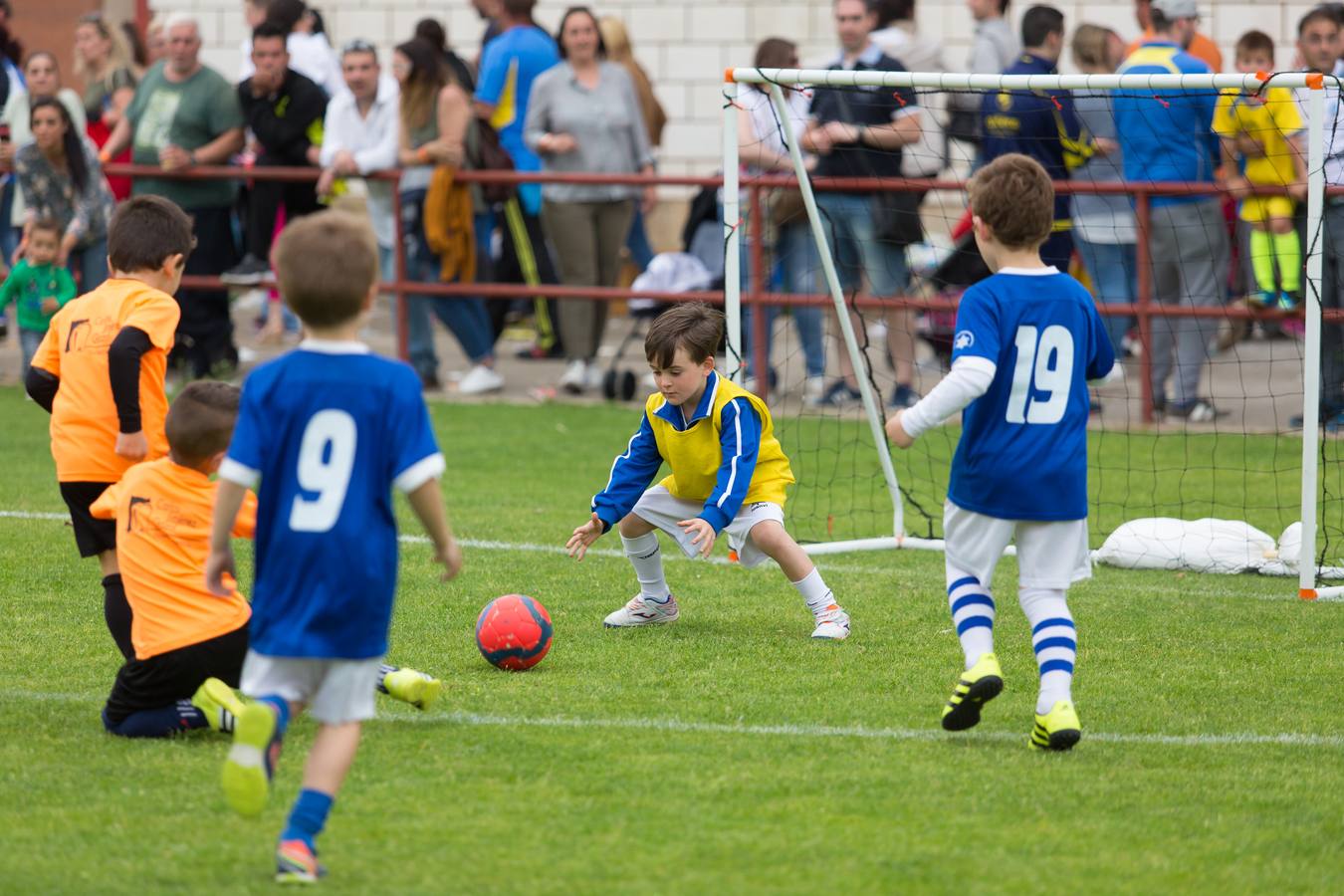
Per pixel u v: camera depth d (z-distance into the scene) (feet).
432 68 129.70
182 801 46.29
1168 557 82.58
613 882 40.88
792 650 65.05
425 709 54.29
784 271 129.39
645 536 67.92
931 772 49.70
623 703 57.16
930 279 127.65
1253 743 53.26
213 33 199.93
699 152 189.57
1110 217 123.44
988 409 51.16
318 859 41.78
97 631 65.92
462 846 43.14
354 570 40.70
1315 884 41.34
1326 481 103.76
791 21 186.09
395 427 41.09
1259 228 121.70
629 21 189.57
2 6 155.63
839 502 100.89
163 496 51.62
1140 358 140.26
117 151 141.69
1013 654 64.75
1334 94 84.53
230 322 139.54
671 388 63.72
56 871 41.09
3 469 104.53
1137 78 75.82
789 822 45.24
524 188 144.36
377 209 135.95
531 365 154.10
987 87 78.64
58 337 60.03
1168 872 41.98
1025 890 40.75
